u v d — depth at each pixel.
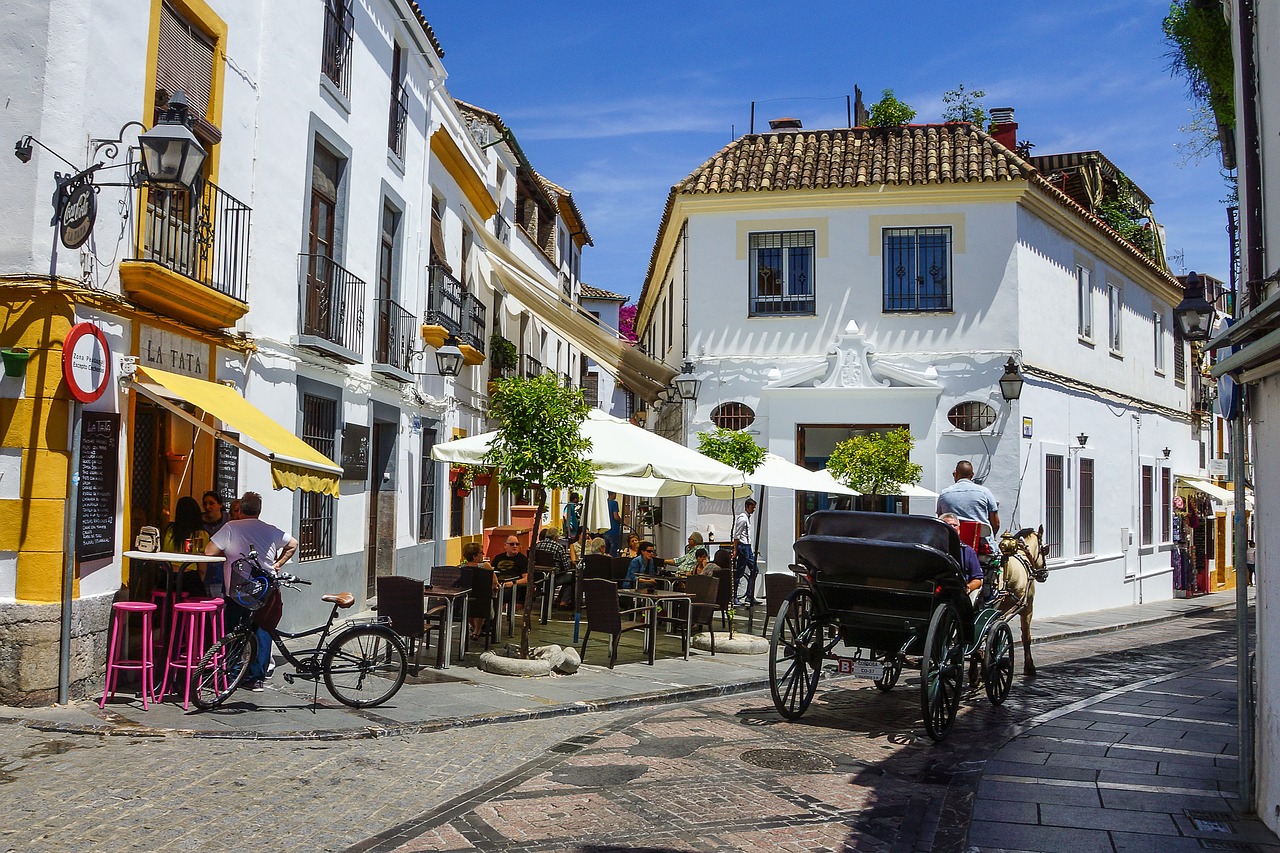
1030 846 5.75
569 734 8.38
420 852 5.36
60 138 8.21
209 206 10.22
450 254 19.33
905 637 9.27
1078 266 22.22
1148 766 7.67
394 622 10.23
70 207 8.19
